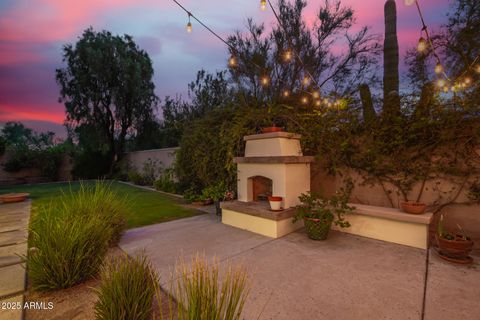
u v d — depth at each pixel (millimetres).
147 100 14023
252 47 7160
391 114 3537
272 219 3537
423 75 4656
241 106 5766
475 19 5156
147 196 7840
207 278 1212
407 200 3523
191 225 4320
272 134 3920
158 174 10945
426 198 3361
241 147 5180
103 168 14398
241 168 4453
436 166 3229
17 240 3586
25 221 4715
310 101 5363
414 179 3412
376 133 3697
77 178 14164
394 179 3623
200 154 6344
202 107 10617
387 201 3721
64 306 1933
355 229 3668
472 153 2973
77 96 12523
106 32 13016
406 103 3412
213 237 3609
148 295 1652
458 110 2969
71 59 12312
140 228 4172
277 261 2713
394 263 2625
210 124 6305
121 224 3439
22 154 13305
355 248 3092
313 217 3436
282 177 3734
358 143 3953
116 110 13398
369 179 3889
